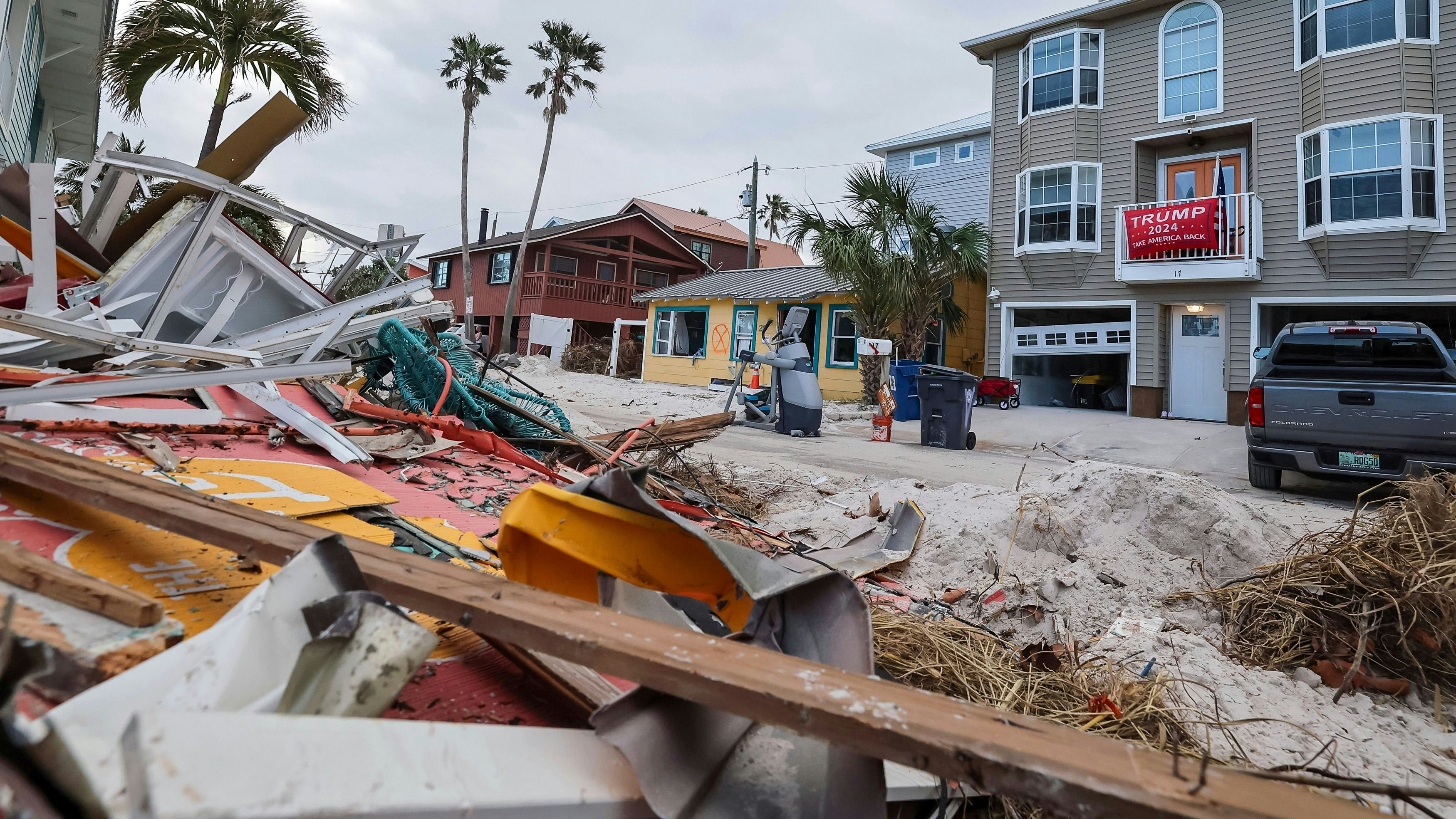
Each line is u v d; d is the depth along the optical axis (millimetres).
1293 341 6910
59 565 1172
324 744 754
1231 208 13242
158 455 2543
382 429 3912
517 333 29516
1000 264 16344
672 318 21219
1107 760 829
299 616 1058
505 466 3961
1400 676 2561
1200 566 3236
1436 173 11875
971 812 1562
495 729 960
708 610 2053
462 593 1250
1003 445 11117
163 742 637
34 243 3176
